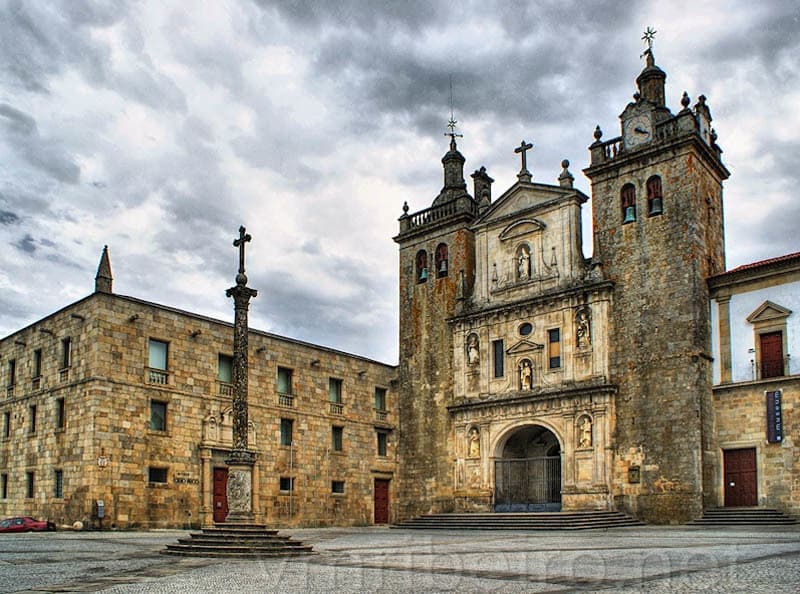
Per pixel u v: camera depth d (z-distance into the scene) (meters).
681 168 47.16
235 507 27.64
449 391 56.91
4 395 52.00
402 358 60.44
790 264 43.28
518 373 52.38
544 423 50.25
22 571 20.34
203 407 49.00
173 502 46.31
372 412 61.00
